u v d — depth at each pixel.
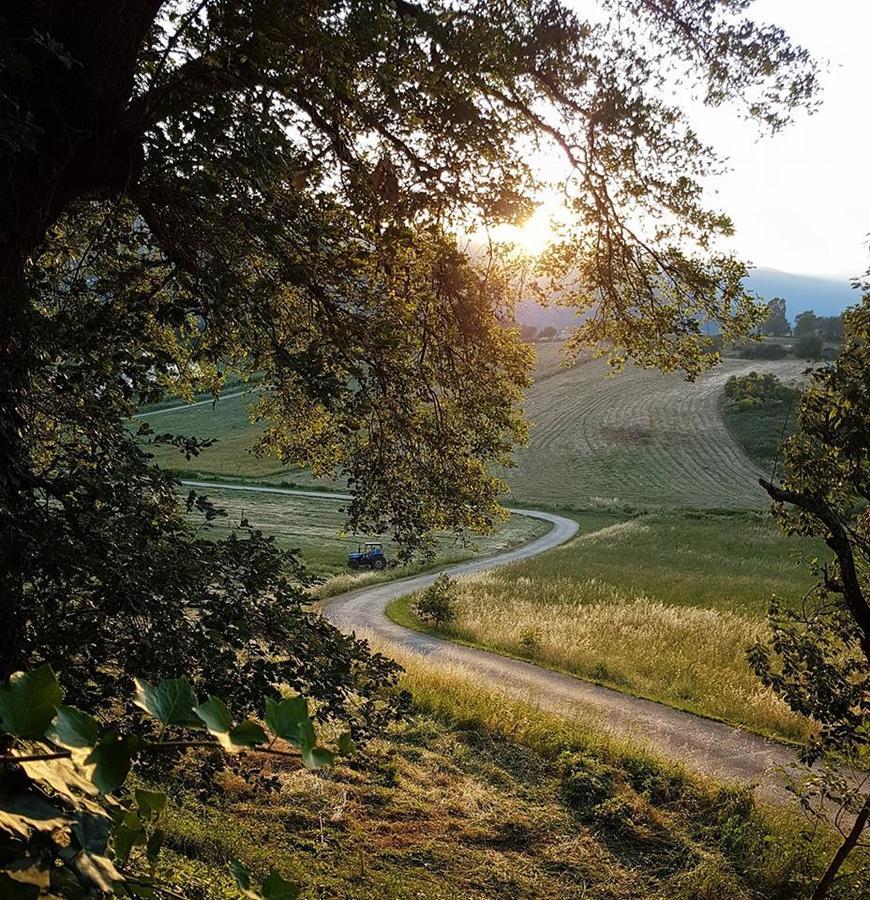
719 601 28.94
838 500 5.85
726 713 15.56
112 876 0.77
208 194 4.18
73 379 4.07
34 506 3.81
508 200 5.09
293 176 4.62
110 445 4.23
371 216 4.80
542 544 53.19
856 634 6.18
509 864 8.33
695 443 83.00
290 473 77.00
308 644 4.61
